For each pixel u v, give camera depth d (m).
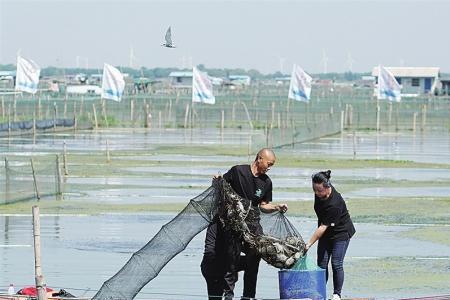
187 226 35.97
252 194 35.50
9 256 54.88
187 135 172.25
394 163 118.81
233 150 134.25
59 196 81.50
